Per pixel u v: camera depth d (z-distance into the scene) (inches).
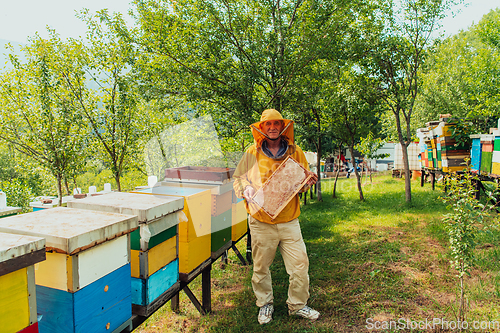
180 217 84.4
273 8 226.4
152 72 230.2
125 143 250.5
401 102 322.3
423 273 146.4
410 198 334.3
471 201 106.0
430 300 122.0
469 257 106.0
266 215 103.2
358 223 262.1
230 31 220.2
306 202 405.4
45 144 238.4
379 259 167.8
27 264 45.6
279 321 112.3
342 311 118.2
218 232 115.3
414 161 555.8
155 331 114.5
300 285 109.3
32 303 47.8
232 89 214.4
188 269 91.9
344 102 348.2
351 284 140.2
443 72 622.8
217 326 113.4
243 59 225.6
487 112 430.6
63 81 237.9
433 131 351.3
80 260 54.4
